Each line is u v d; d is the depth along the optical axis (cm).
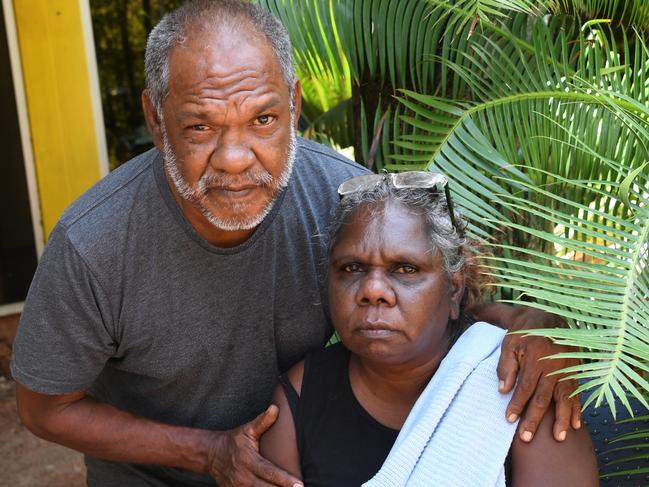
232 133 151
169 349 181
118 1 423
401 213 154
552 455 149
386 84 232
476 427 148
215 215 159
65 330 175
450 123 207
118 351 184
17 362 179
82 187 429
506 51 218
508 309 173
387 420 161
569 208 203
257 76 150
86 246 169
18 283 429
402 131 229
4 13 399
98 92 422
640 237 157
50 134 419
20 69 407
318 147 195
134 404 199
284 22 220
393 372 159
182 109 151
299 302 186
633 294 148
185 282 175
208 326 181
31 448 372
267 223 176
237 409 193
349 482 159
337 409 163
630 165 197
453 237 158
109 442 187
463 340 159
